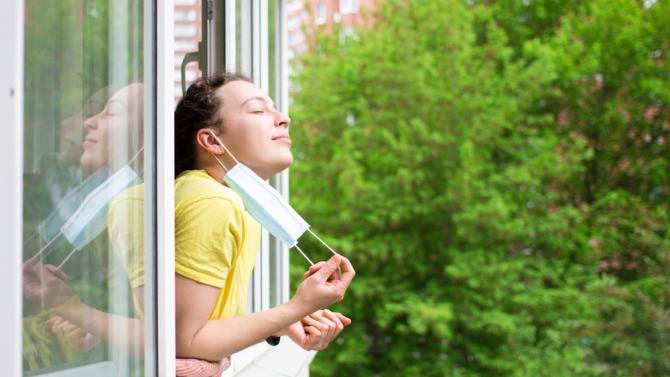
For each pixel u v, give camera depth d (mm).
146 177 1352
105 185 1253
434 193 7816
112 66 1271
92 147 1224
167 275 1319
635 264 7898
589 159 8141
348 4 9945
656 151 8453
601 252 7836
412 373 7758
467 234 7547
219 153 1512
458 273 7348
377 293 7773
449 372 7609
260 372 2484
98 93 1237
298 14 9906
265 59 2928
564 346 7391
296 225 1416
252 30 2859
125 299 1322
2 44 969
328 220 7867
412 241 7758
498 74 8453
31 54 1078
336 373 8078
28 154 1071
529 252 7887
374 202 7633
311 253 7953
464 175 7340
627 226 7852
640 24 8297
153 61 1370
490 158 7953
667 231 7566
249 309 2691
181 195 1411
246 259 1498
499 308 7512
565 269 7965
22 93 1023
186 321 1351
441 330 7246
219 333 1360
